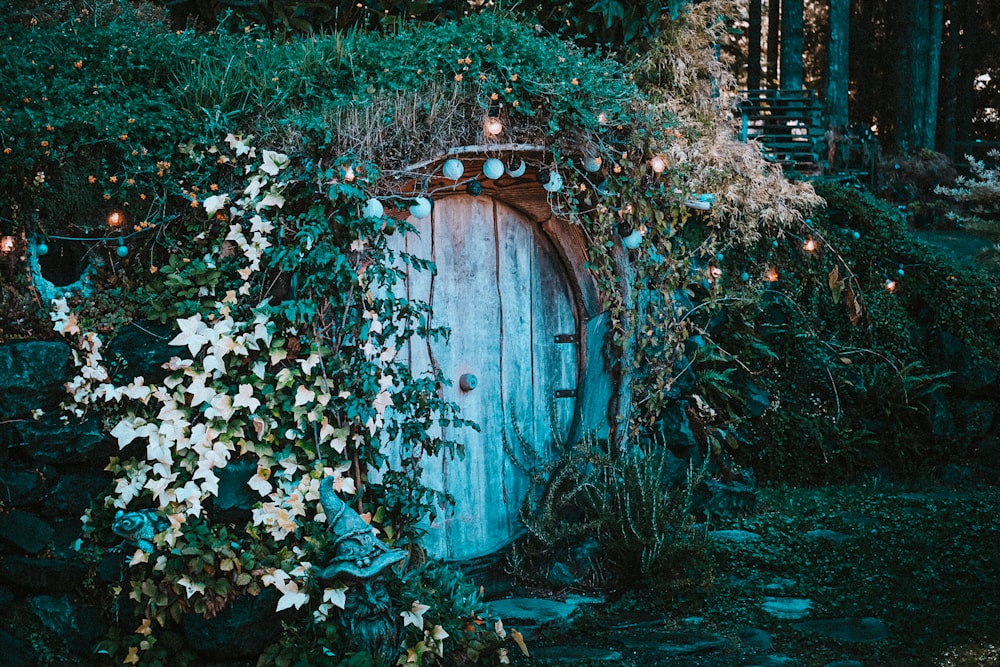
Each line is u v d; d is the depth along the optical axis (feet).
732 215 28.09
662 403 22.95
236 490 15.96
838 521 25.41
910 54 64.18
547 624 18.72
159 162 16.10
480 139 18.30
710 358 28.09
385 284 17.54
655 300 23.18
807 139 49.73
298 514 16.03
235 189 16.53
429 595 16.83
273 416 16.17
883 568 21.89
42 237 15.92
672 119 21.68
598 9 24.89
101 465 15.92
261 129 16.74
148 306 16.21
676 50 27.27
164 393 15.81
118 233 16.20
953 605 19.45
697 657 17.25
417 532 17.70
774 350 30.99
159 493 15.60
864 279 33.24
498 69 18.43
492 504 21.06
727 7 28.66
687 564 20.67
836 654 17.30
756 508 26.35
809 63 96.84
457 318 20.45
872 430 31.07
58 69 17.28
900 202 50.21
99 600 15.55
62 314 15.76
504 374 21.22
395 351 17.44
